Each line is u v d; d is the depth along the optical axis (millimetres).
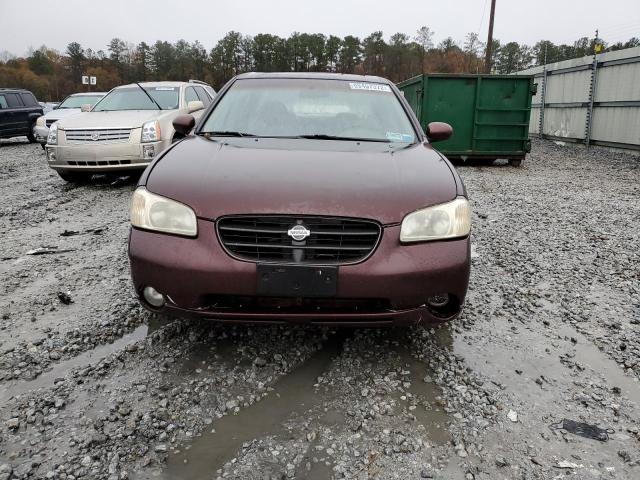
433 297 2484
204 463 1943
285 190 2438
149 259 2430
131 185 7969
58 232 5273
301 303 2391
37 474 1864
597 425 2230
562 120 16828
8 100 17609
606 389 2523
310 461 1959
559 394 2467
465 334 3064
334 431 2139
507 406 2352
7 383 2463
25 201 6949
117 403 2295
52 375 2541
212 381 2475
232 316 2387
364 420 2209
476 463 1975
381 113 3662
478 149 11328
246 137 3340
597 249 4902
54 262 4266
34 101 19047
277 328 3023
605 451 2062
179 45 99750
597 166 11445
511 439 2123
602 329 3195
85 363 2654
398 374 2592
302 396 2381
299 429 2148
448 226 2471
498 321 3262
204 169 2678
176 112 8188
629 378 2635
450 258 2430
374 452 2018
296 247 2338
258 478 1866
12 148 16688
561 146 15891
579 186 8727
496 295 3697
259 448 2027
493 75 10953
